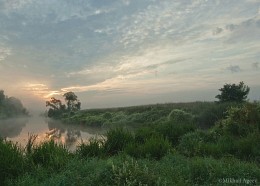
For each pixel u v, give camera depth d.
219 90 25.23
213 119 21.28
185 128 13.55
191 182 6.40
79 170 7.05
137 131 12.52
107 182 6.16
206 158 8.17
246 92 24.33
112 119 45.22
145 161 7.85
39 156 8.42
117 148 10.62
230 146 10.37
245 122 12.86
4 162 7.39
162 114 34.69
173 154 9.08
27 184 6.32
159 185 5.88
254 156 9.33
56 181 6.31
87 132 32.88
